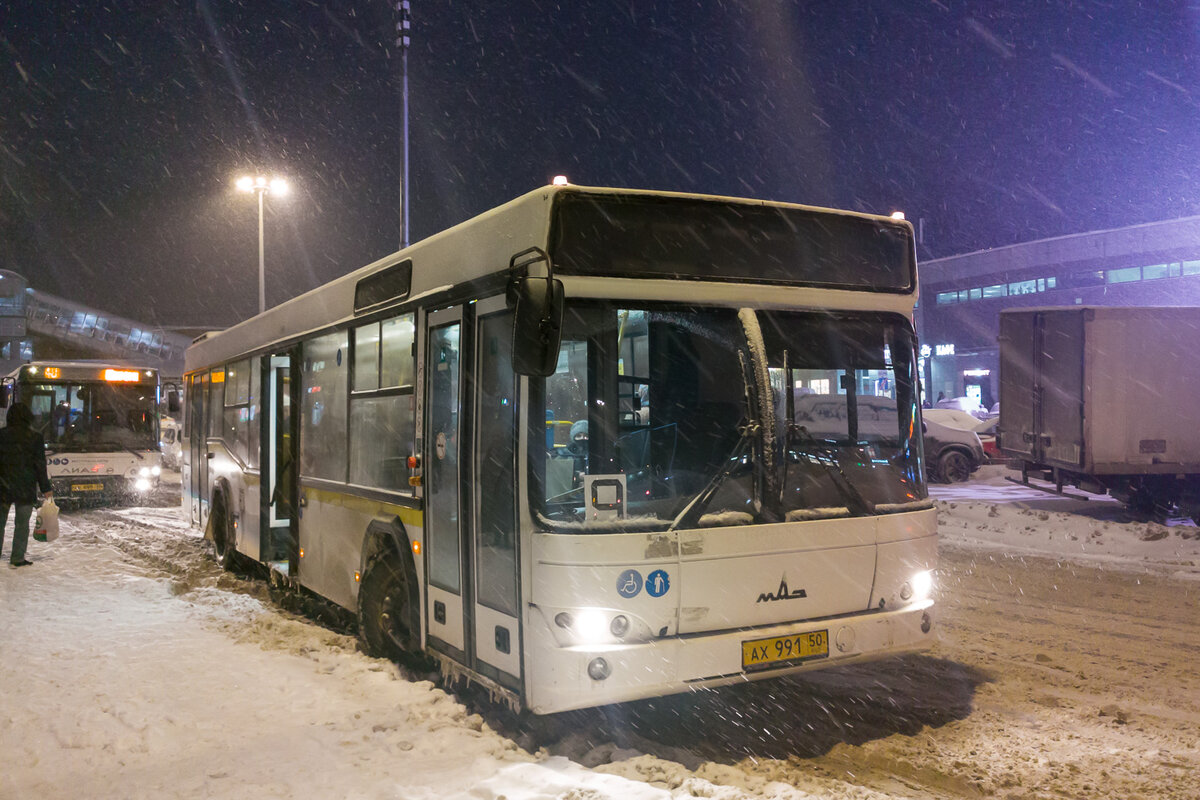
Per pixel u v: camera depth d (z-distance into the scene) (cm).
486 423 546
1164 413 1506
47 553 1330
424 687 601
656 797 422
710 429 519
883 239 592
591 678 473
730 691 633
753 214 550
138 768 471
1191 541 1185
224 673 645
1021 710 594
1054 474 1669
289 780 452
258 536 1029
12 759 486
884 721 574
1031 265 5522
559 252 501
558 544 482
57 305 6256
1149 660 717
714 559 503
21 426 1187
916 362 596
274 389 1023
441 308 607
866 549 548
